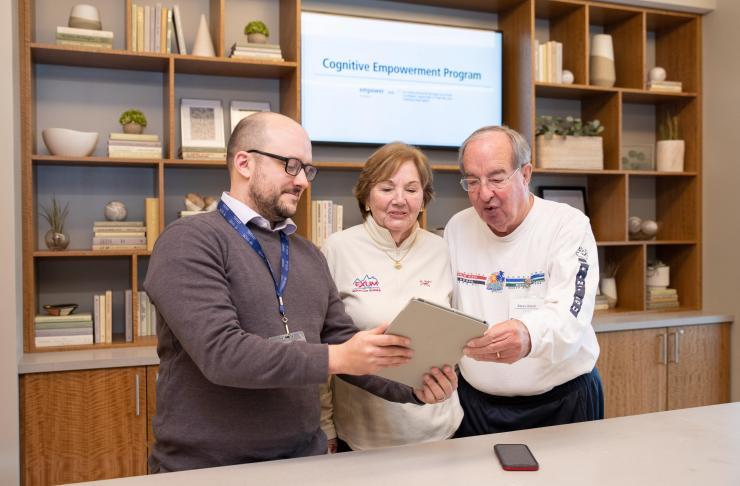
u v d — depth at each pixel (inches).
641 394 139.6
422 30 141.8
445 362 55.8
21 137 108.2
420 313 48.9
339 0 139.6
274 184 58.9
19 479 98.6
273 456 57.1
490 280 78.0
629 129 166.7
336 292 67.6
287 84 130.0
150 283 53.7
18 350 102.4
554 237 74.5
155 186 125.2
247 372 49.9
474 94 146.3
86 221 124.3
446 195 149.8
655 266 159.6
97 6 123.6
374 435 74.0
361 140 137.9
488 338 56.8
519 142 73.3
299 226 131.3
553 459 53.3
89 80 124.3
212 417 55.1
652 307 155.4
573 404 76.9
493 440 58.6
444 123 144.2
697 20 156.3
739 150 147.8
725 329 148.3
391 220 74.5
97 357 105.0
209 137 126.0
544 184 157.6
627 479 48.8
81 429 102.9
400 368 55.4
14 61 103.0
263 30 126.3
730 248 150.3
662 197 166.6
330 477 49.6
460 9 149.0
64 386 101.9
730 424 63.0
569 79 146.9
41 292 121.7
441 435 75.9
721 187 152.4
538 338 61.1
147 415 106.5
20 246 106.4
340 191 141.5
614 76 152.4
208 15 131.2
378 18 138.3
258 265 58.0
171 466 55.8
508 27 148.3
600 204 156.9
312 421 60.1
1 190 97.5
